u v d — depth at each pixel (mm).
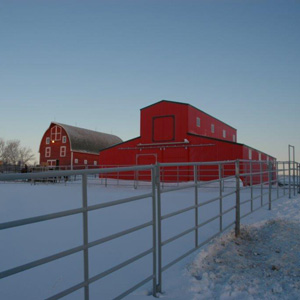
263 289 3270
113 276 3461
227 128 29531
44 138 41250
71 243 4801
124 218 6562
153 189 3125
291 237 5289
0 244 4797
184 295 3045
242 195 10398
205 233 5246
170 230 5535
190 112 20922
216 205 8141
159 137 21156
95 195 11742
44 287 3195
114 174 22703
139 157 21750
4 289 3152
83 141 40719
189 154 19906
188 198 9859
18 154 65188
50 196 11648
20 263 3961
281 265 4043
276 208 7664
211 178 18656
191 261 3904
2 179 1708
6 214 7926
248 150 19500
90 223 6133
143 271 3613
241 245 4977
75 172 2223
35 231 5555
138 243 4703
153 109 21641
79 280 3363
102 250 4391
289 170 9672
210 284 3355
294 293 3162
